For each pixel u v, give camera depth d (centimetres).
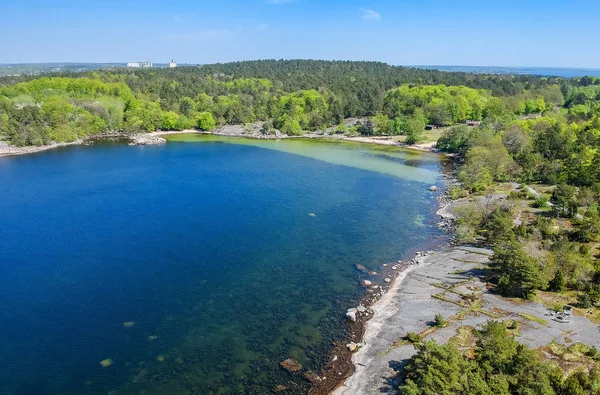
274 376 4841
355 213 10344
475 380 3909
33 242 8250
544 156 13538
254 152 18125
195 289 6688
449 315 5803
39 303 6159
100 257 7662
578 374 4181
